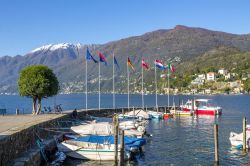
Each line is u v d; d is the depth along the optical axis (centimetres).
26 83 7231
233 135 5338
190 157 4556
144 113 9250
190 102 11412
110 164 4069
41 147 3925
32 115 6700
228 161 4328
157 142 5734
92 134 4869
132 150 4450
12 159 3269
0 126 4288
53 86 7494
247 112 12800
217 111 10894
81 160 4259
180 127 7862
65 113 7531
